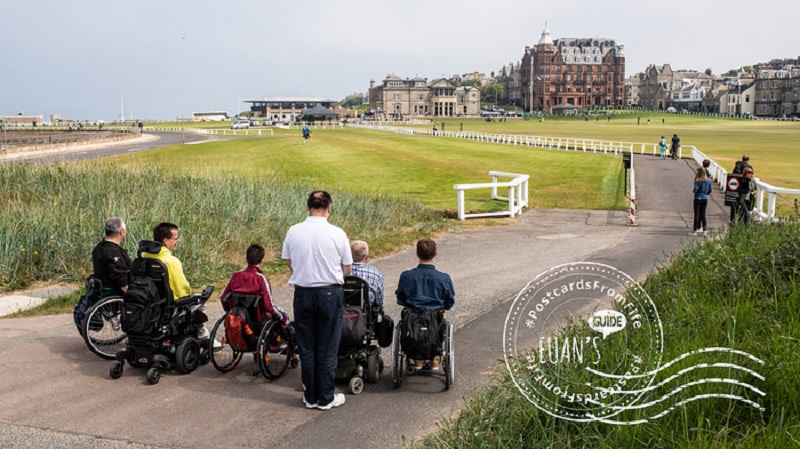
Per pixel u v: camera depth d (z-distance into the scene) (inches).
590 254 599.8
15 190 690.2
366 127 4365.2
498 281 482.3
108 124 6658.5
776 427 186.7
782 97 7795.3
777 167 1747.0
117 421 242.2
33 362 306.5
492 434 204.7
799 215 494.0
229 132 3804.1
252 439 227.5
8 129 5137.8
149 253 297.0
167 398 266.2
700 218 754.2
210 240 548.4
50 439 226.5
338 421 242.7
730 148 2539.4
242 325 280.8
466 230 794.8
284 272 512.7
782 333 251.1
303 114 6378.0
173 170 881.5
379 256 605.6
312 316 253.3
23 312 398.6
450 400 260.2
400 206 884.6
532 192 1215.6
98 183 711.1
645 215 941.2
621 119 7628.0
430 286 271.4
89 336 308.8
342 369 272.4
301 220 677.3
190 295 306.3
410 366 285.4
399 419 242.7
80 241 505.0
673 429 193.6
